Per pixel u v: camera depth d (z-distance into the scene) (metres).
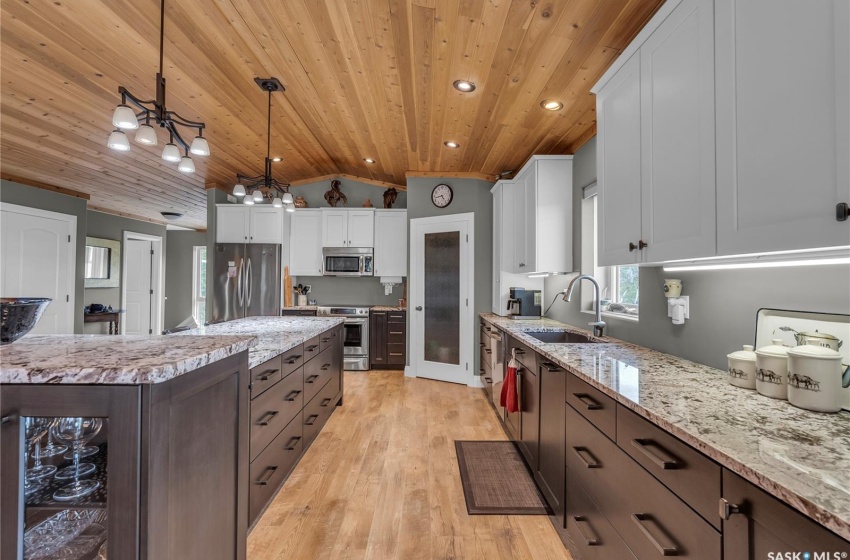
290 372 2.33
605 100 1.90
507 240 4.09
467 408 3.71
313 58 2.45
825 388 1.06
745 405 1.14
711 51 1.17
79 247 4.99
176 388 0.95
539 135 3.23
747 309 1.47
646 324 2.16
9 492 0.85
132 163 4.21
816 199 0.84
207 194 5.49
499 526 1.94
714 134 1.16
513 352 2.79
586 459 1.53
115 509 0.86
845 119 0.78
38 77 2.61
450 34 2.02
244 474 1.33
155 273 7.27
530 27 1.88
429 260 4.84
